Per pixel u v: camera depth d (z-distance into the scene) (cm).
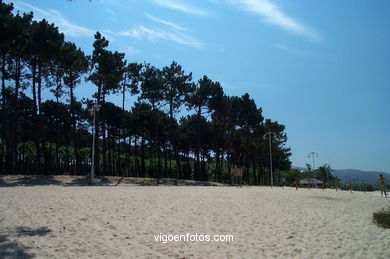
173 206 1380
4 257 622
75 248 704
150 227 945
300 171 6612
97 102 3612
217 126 4878
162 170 5169
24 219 976
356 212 1393
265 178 6425
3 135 3616
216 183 4088
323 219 1188
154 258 666
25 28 2948
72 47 3198
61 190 1978
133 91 4091
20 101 3666
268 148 5800
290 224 1069
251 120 5025
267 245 790
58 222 952
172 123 4366
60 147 4616
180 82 4212
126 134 4388
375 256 718
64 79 3569
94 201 1435
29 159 3900
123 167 4947
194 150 5234
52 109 3906
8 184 2444
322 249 767
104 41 3562
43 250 679
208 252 721
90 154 4691
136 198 1617
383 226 1052
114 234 840
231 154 5941
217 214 1220
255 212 1304
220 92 4459
